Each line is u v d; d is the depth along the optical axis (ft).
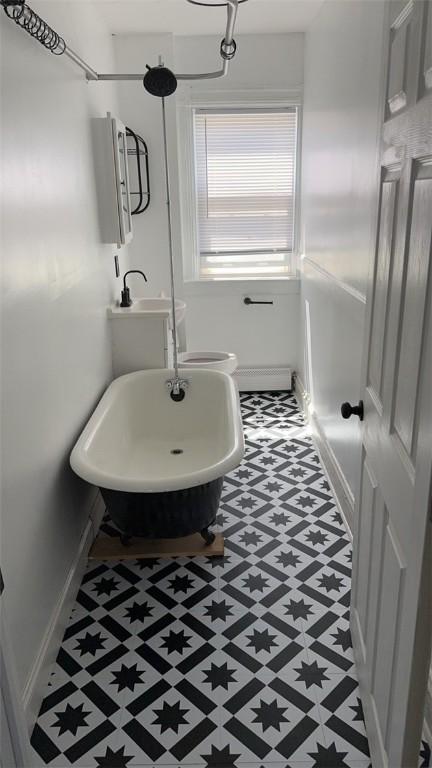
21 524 6.07
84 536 8.73
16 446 5.97
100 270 10.58
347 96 9.21
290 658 6.88
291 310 15.42
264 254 15.28
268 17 12.10
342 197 9.68
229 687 6.49
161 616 7.61
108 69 12.06
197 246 15.08
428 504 3.51
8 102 5.91
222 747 5.80
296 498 10.45
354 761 5.62
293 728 5.98
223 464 7.59
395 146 4.65
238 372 15.85
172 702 6.32
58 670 6.78
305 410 14.10
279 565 8.60
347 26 9.20
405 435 4.22
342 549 8.95
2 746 4.17
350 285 9.12
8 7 5.98
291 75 13.78
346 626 7.36
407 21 4.35
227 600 7.88
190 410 11.29
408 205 4.17
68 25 8.72
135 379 11.12
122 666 6.82
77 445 7.99
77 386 8.73
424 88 3.79
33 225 6.63
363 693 6.05
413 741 4.11
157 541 9.04
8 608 5.62
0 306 5.56
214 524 9.67
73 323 8.50
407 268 4.22
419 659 3.86
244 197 14.76
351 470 9.18
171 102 13.30
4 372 5.66
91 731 6.00
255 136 14.28
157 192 13.85
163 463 10.44
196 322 15.46
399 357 4.46
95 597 8.01
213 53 13.55
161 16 11.51
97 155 10.28
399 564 4.40
